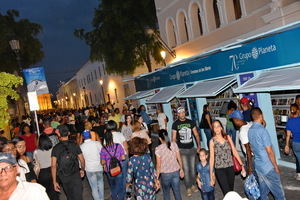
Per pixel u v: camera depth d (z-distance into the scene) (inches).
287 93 354.6
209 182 228.7
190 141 290.2
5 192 113.1
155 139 636.1
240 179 314.7
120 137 293.3
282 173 312.0
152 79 714.8
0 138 210.1
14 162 113.9
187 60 535.2
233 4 555.2
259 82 317.4
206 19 612.1
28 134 382.9
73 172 249.6
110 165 256.4
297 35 293.1
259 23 466.3
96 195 270.5
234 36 532.4
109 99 1633.9
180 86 561.3
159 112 526.6
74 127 670.5
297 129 257.8
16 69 1170.6
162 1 785.6
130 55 996.6
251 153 226.5
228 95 451.2
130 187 228.5
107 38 979.3
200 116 494.9
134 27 949.2
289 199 248.4
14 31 1120.8
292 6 385.4
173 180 237.1
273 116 353.1
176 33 741.9
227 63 412.2
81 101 2561.5
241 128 232.8
